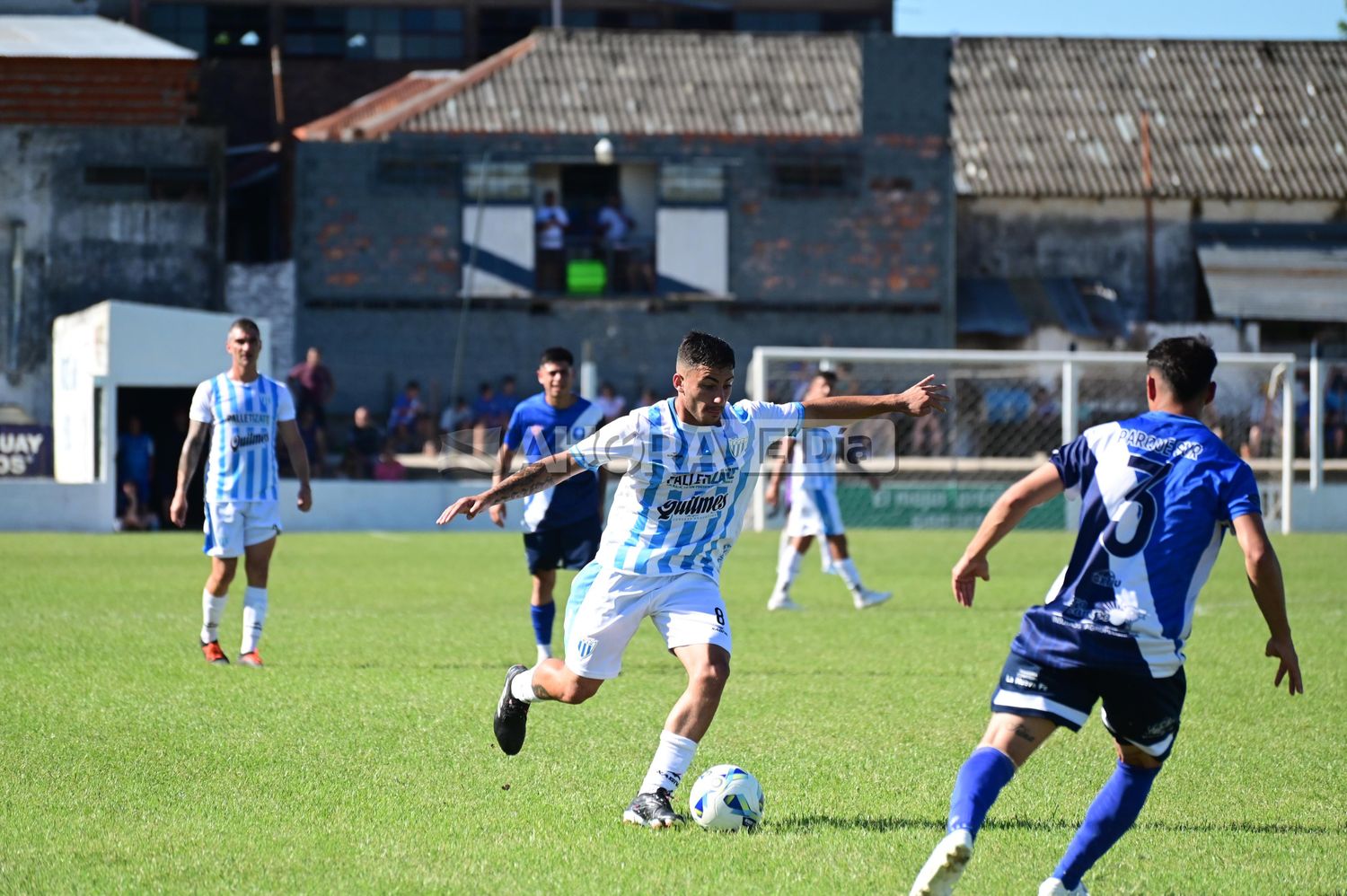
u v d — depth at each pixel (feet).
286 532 198.80
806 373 219.61
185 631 92.07
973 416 226.99
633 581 47.39
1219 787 53.01
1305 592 125.39
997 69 316.40
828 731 62.34
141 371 187.93
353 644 88.38
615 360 272.72
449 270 269.23
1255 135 303.27
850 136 276.00
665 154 273.13
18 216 254.88
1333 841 45.57
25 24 295.69
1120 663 37.37
